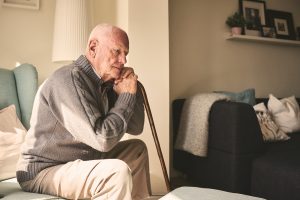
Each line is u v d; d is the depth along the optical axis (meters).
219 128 2.01
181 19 2.79
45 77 2.30
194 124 2.22
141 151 1.51
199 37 2.88
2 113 1.61
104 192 1.09
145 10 2.12
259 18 3.16
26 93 1.77
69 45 1.95
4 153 1.45
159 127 2.17
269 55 3.28
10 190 1.24
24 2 2.23
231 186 1.88
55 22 2.02
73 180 1.13
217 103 2.06
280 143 2.27
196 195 0.86
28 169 1.21
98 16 2.40
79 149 1.25
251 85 3.18
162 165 1.81
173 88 2.77
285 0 3.37
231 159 1.88
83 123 1.12
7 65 2.21
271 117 2.57
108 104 1.36
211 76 2.96
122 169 1.08
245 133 1.87
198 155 2.14
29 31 2.26
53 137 1.21
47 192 1.19
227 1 3.02
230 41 3.04
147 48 2.12
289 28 3.34
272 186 1.70
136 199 1.47
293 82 3.42
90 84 1.25
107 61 1.28
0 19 2.18
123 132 1.20
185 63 2.82
